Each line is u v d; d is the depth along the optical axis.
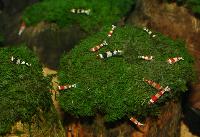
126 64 0.39
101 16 0.51
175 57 0.40
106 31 0.43
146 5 0.49
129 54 0.40
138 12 0.50
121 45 0.41
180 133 0.45
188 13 0.46
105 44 0.41
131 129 0.37
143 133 0.37
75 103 0.37
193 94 0.45
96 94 0.37
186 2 0.45
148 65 0.39
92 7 0.52
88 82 0.38
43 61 0.52
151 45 0.41
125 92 0.37
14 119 0.34
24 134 0.34
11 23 0.57
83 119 0.38
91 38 0.43
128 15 0.52
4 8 0.60
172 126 0.41
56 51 0.52
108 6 0.52
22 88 0.35
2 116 0.33
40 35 0.53
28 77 0.37
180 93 0.40
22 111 0.34
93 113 0.37
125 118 0.37
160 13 0.47
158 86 0.37
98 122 0.38
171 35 0.47
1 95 0.35
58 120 0.38
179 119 0.42
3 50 0.40
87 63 0.40
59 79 0.39
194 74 0.41
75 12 0.52
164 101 0.38
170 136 0.41
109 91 0.37
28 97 0.35
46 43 0.52
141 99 0.36
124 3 0.53
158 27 0.47
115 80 0.37
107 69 0.39
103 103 0.36
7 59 0.38
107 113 0.36
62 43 0.52
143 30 0.44
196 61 0.46
